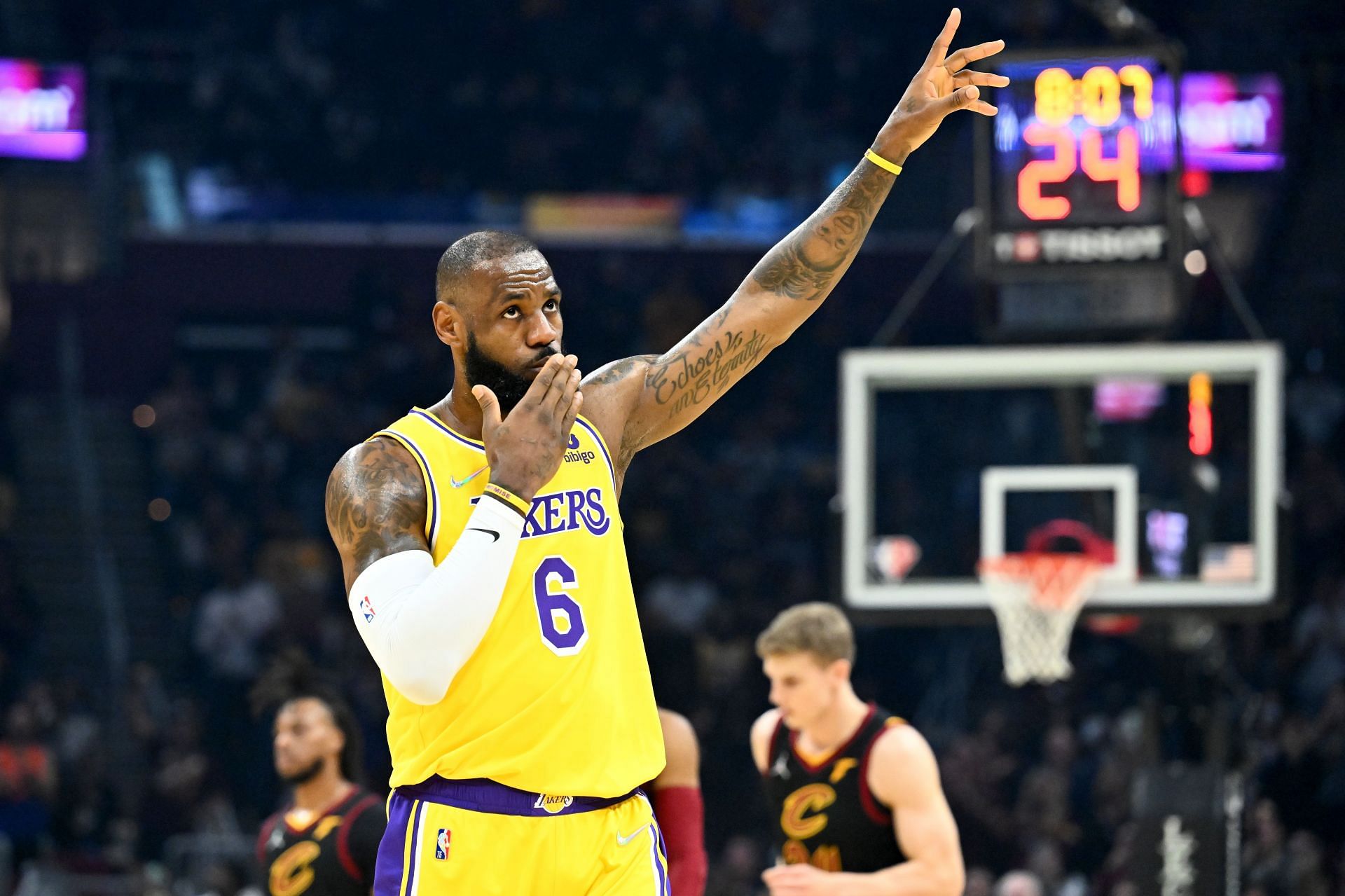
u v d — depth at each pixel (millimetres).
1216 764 15453
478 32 41281
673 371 6516
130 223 38156
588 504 5945
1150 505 15805
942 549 33812
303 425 36875
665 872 5984
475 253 5848
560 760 5672
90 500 35625
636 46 41781
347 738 11695
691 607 31844
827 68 41500
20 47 38875
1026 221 15844
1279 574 15203
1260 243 34656
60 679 30203
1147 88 15688
